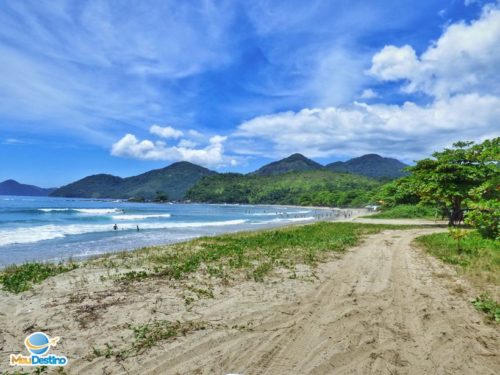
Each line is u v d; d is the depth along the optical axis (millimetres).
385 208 50656
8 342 4848
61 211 61594
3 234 23953
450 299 6645
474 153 21922
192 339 4934
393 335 5062
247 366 4223
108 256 12852
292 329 5297
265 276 8562
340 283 7918
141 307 6223
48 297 6844
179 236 23828
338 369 4160
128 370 4125
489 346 4695
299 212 85812
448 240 13672
